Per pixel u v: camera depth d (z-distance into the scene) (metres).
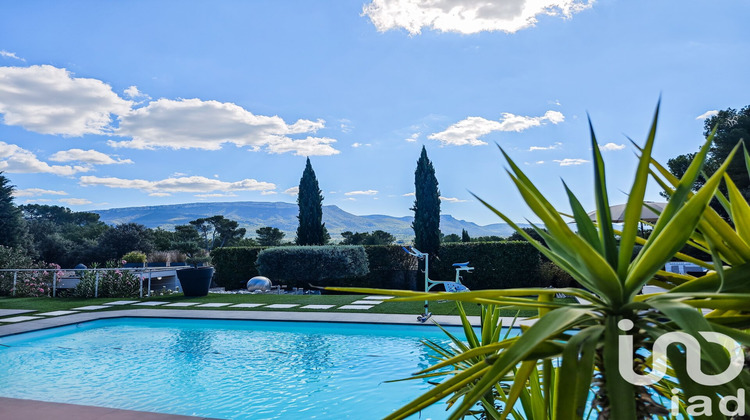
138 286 14.37
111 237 34.88
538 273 14.36
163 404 5.14
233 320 9.38
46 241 33.16
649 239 0.96
